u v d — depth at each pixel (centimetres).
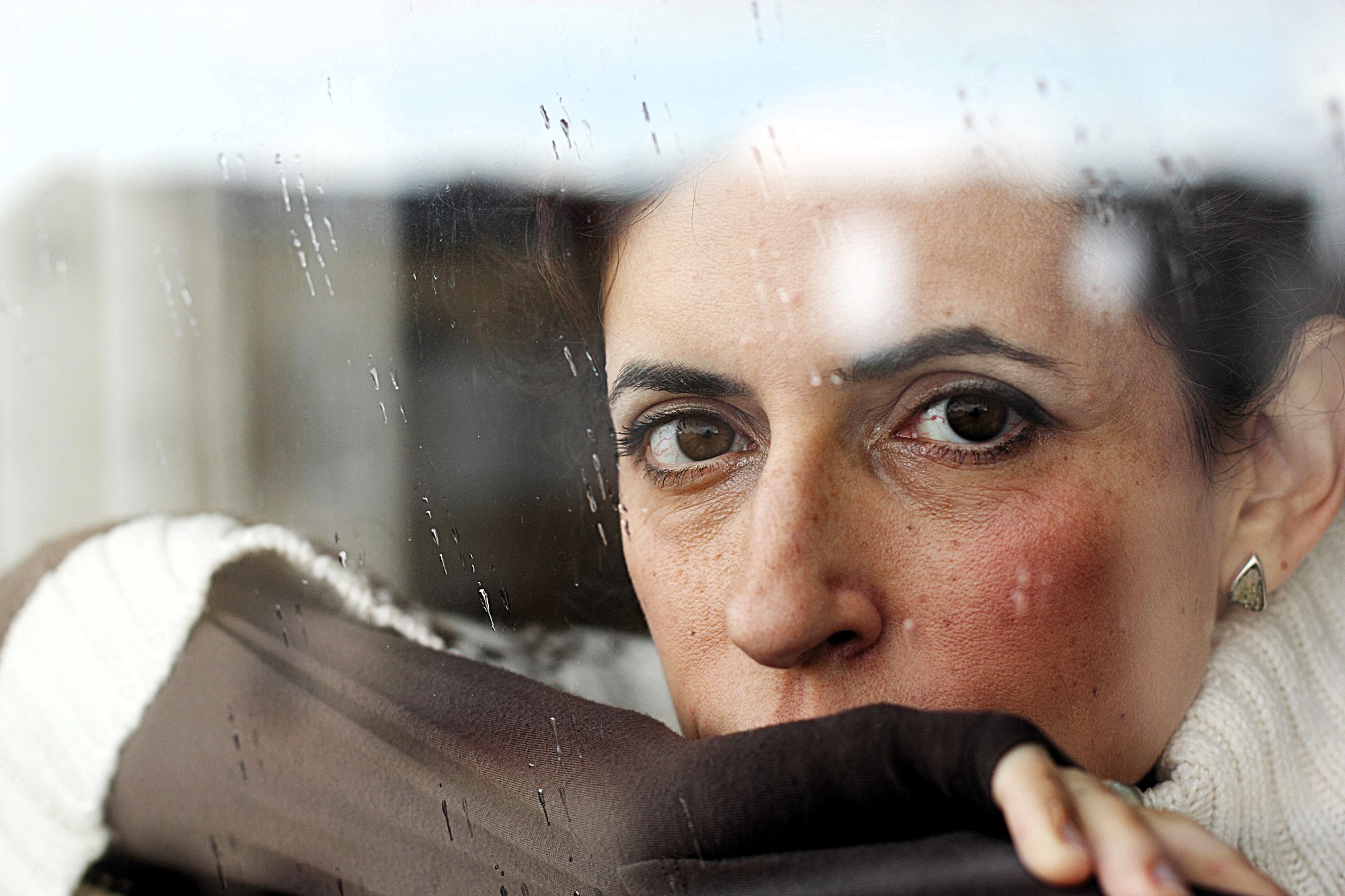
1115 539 51
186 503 97
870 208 49
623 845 44
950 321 48
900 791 35
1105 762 53
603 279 61
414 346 76
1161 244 48
